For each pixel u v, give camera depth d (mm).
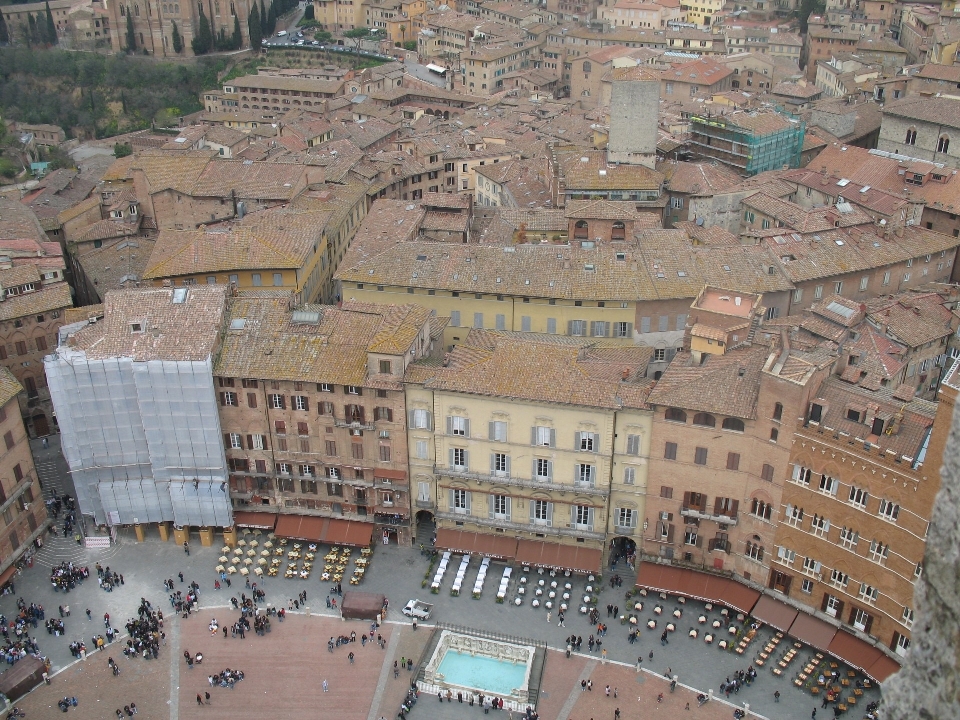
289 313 129500
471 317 143875
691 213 175500
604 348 131500
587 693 107500
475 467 122188
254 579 125500
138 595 123312
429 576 124688
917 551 98625
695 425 111312
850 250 150375
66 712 107250
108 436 126250
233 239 156500
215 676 110625
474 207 185125
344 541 128125
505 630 116250
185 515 128625
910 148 194625
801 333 130875
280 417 125438
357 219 197750
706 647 112750
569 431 116188
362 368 121750
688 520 116938
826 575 108562
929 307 139500
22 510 127062
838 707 103062
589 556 122312
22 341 149875
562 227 160875
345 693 109000
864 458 100562
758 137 190750
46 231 197750
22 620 118250
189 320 126188
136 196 199750
